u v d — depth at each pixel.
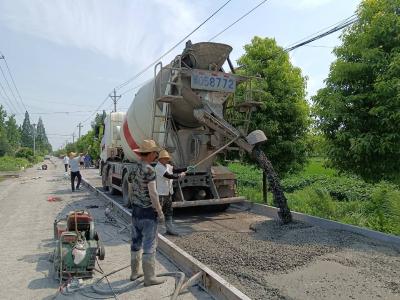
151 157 5.80
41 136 189.38
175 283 5.75
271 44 13.12
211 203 10.31
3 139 64.75
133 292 5.49
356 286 5.05
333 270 5.63
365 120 8.48
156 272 6.33
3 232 9.66
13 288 5.75
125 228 9.60
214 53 10.30
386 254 6.30
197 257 6.72
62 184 24.30
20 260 7.16
